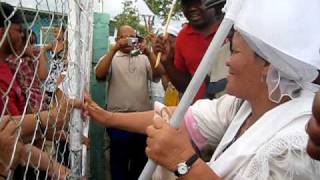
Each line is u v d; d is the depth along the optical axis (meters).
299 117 1.37
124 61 4.63
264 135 1.40
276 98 1.45
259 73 1.46
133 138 4.57
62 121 1.68
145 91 4.70
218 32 1.29
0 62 1.47
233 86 1.52
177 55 3.43
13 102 1.53
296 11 1.29
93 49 5.08
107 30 5.13
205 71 1.31
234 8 1.27
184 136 1.38
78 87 1.93
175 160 1.34
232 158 1.42
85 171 2.54
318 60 1.31
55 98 1.64
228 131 1.65
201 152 1.84
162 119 1.43
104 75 4.59
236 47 1.48
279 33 1.29
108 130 4.55
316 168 1.27
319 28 1.31
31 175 1.56
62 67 1.77
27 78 1.55
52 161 1.57
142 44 4.64
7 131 1.23
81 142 2.07
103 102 4.77
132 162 4.66
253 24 1.31
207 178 1.35
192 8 3.16
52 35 1.63
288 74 1.39
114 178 4.61
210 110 1.81
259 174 1.33
